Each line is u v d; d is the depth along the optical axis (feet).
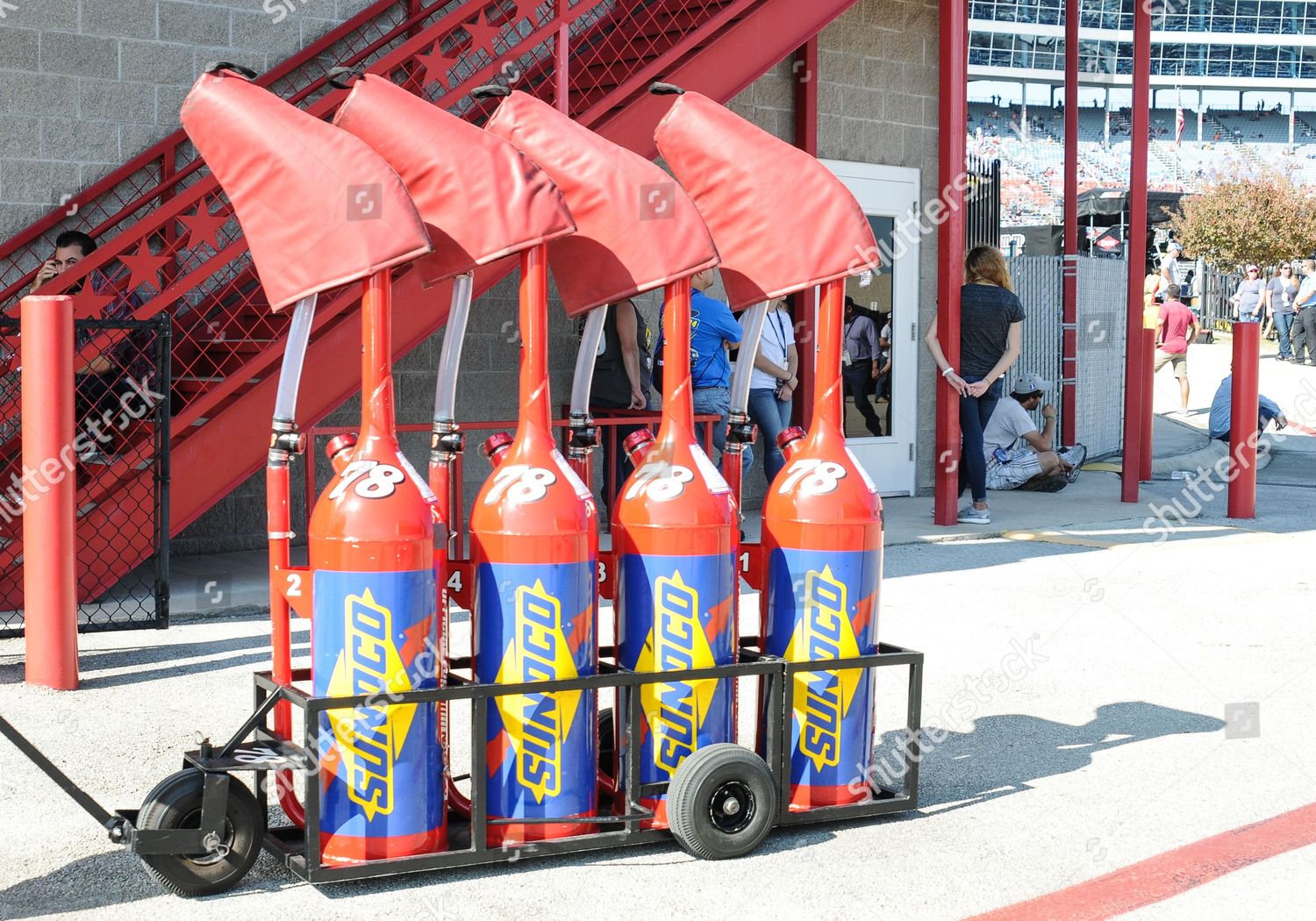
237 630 24.23
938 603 27.04
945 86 35.73
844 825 15.17
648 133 29.25
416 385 34.50
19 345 23.48
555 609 13.32
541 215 13.01
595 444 14.61
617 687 14.02
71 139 30.04
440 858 13.12
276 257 12.81
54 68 29.71
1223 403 59.06
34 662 20.06
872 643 14.87
